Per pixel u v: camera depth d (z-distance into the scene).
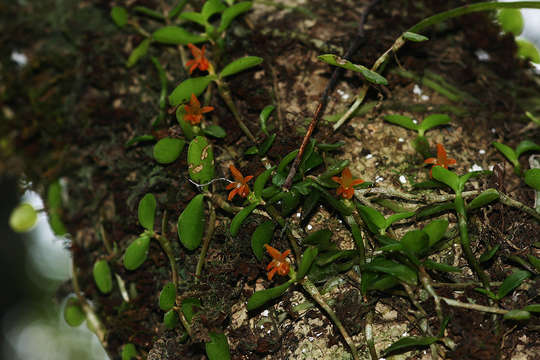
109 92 0.81
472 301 0.73
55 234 0.83
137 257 0.77
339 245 0.75
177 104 0.77
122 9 0.82
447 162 0.75
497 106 0.80
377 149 0.77
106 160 0.80
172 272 0.77
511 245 0.75
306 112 0.78
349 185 0.73
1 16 0.83
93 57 0.82
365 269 0.73
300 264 0.73
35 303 2.70
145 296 0.78
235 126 0.78
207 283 0.75
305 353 0.74
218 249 0.76
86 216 0.81
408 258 0.73
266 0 0.83
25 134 0.82
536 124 0.79
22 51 0.83
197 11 0.82
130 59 0.81
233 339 0.75
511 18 0.82
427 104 0.79
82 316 0.83
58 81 0.82
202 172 0.76
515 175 0.77
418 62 0.79
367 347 0.73
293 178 0.74
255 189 0.74
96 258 0.81
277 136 0.77
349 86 0.79
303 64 0.80
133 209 0.79
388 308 0.74
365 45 0.79
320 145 0.75
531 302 0.73
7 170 0.82
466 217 0.74
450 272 0.74
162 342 0.77
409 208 0.75
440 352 0.72
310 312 0.74
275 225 0.75
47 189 0.83
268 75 0.79
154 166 0.79
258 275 0.75
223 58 0.80
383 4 0.82
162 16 0.82
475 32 0.81
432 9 0.82
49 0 0.84
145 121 0.80
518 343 0.73
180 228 0.75
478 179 0.76
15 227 0.82
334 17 0.81
